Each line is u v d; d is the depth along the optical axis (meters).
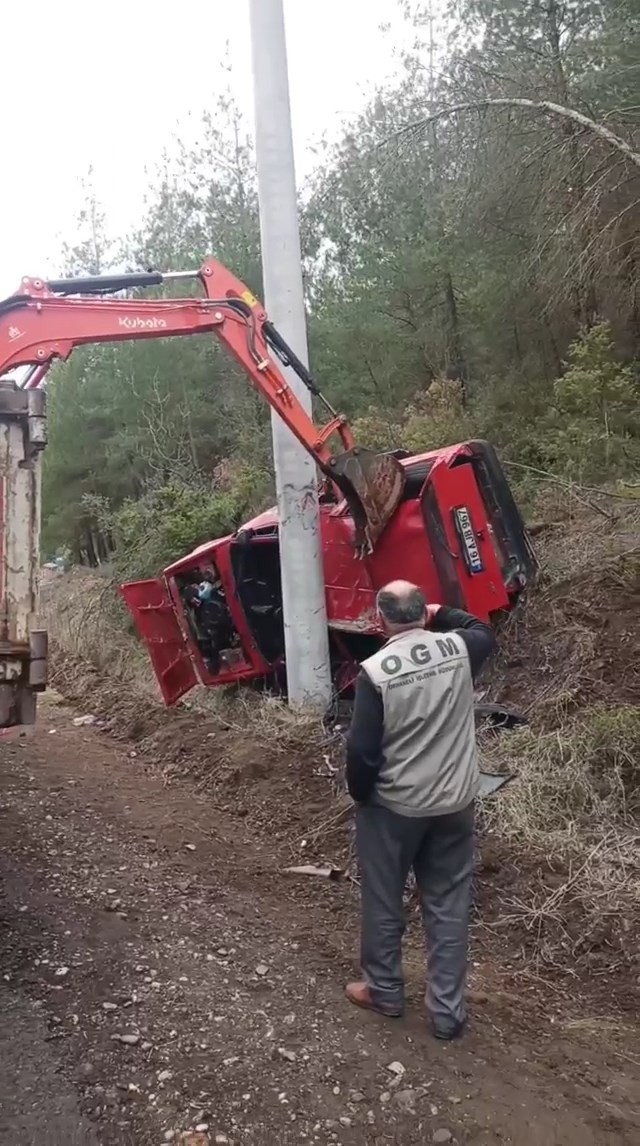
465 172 14.46
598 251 12.44
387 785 3.86
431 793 3.82
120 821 6.29
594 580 8.20
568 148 12.66
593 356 14.12
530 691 7.27
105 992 4.02
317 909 5.14
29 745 8.25
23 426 4.45
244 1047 3.68
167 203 20.52
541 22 15.12
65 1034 3.69
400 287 18.45
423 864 4.00
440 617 4.39
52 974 4.14
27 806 6.40
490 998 4.25
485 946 4.82
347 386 18.84
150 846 5.85
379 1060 3.65
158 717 8.89
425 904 3.99
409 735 3.81
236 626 8.70
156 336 6.61
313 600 8.02
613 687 6.88
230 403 19.83
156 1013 3.87
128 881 5.25
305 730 7.56
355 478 7.38
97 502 17.36
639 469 12.27
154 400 20.27
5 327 5.84
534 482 12.31
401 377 19.09
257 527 8.78
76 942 4.45
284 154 8.01
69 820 6.20
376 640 8.37
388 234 18.30
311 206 15.20
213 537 13.15
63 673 11.25
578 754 6.10
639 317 15.05
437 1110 3.38
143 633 9.41
